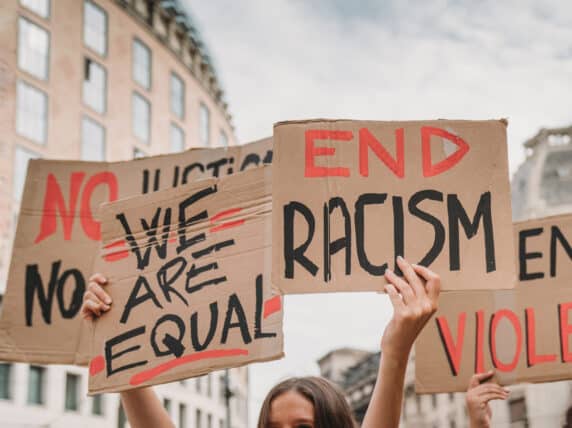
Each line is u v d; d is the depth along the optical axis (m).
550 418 22.98
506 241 3.27
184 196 3.57
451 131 3.38
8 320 4.51
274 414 2.81
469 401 4.51
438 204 3.31
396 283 2.93
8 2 29.59
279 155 3.36
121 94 34.41
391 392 2.75
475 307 4.64
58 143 30.84
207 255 3.47
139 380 3.40
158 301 3.48
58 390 26.81
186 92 39.22
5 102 28.84
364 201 3.32
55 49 31.33
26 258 4.63
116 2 34.69
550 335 4.55
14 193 28.55
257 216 3.46
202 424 35.28
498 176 3.33
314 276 3.24
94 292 3.55
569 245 4.63
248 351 3.30
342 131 3.38
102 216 3.66
